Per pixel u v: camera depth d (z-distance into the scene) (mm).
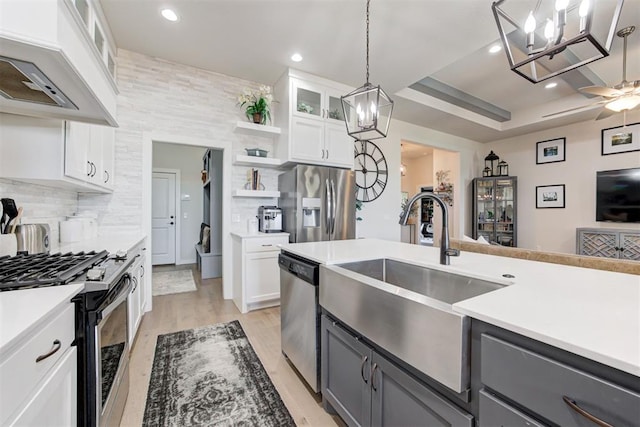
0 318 772
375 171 5012
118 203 3086
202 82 3523
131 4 2342
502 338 757
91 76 1276
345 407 1420
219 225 4777
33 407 777
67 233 2389
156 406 1678
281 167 3982
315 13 2438
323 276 1597
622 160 4832
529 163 6055
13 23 901
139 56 3176
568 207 5473
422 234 8531
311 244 2316
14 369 703
